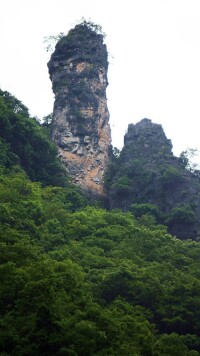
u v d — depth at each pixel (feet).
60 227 209.77
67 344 127.95
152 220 261.44
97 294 167.53
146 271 179.11
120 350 131.64
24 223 192.95
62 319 133.28
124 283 169.68
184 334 161.58
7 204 202.59
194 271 194.18
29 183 233.14
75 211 254.06
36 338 125.59
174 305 165.48
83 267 185.37
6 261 150.71
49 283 138.10
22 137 266.16
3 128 260.62
